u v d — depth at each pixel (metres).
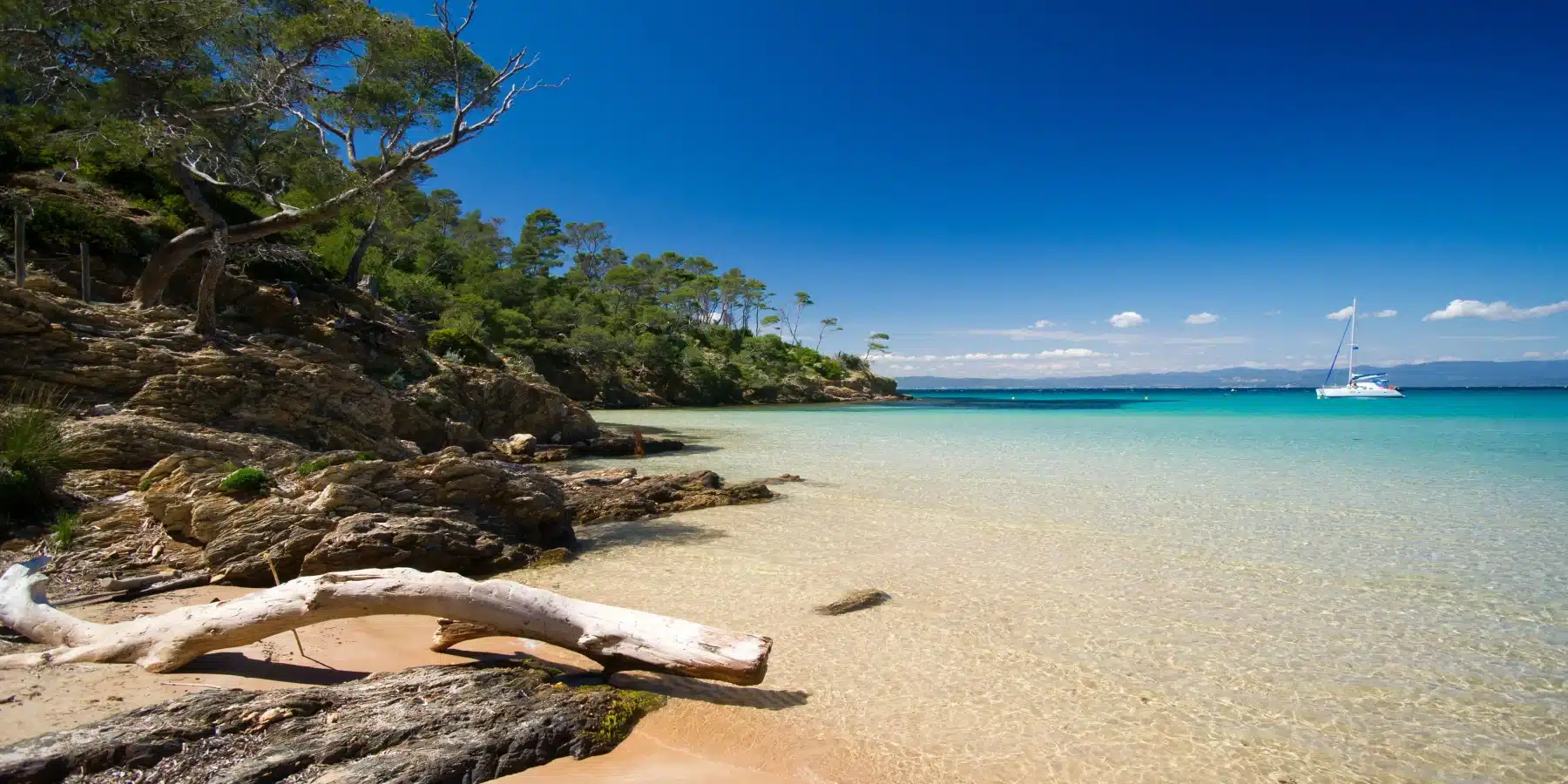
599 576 10.87
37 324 15.34
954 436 39.78
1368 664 7.40
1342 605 9.45
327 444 18.86
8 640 6.12
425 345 37.34
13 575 6.71
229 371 17.56
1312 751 5.58
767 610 9.14
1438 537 13.61
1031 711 6.23
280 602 6.08
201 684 5.58
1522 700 6.55
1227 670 7.22
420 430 24.64
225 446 14.68
